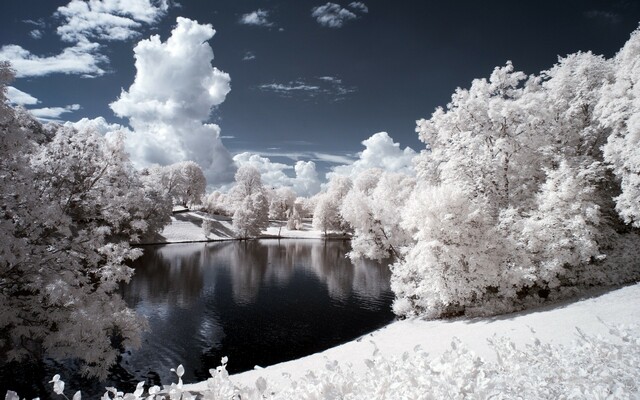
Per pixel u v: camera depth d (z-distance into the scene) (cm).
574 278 2136
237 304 3331
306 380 453
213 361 2141
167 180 10706
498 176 2416
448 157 2697
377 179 9688
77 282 1689
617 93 2203
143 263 5394
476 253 2092
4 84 1402
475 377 437
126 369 1998
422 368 450
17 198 1555
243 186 12238
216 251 7025
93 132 1977
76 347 1606
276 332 2633
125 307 1919
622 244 2266
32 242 1644
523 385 446
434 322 2258
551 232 2039
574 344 599
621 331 571
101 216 2120
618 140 2042
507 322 1747
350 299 3509
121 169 2092
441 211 2141
